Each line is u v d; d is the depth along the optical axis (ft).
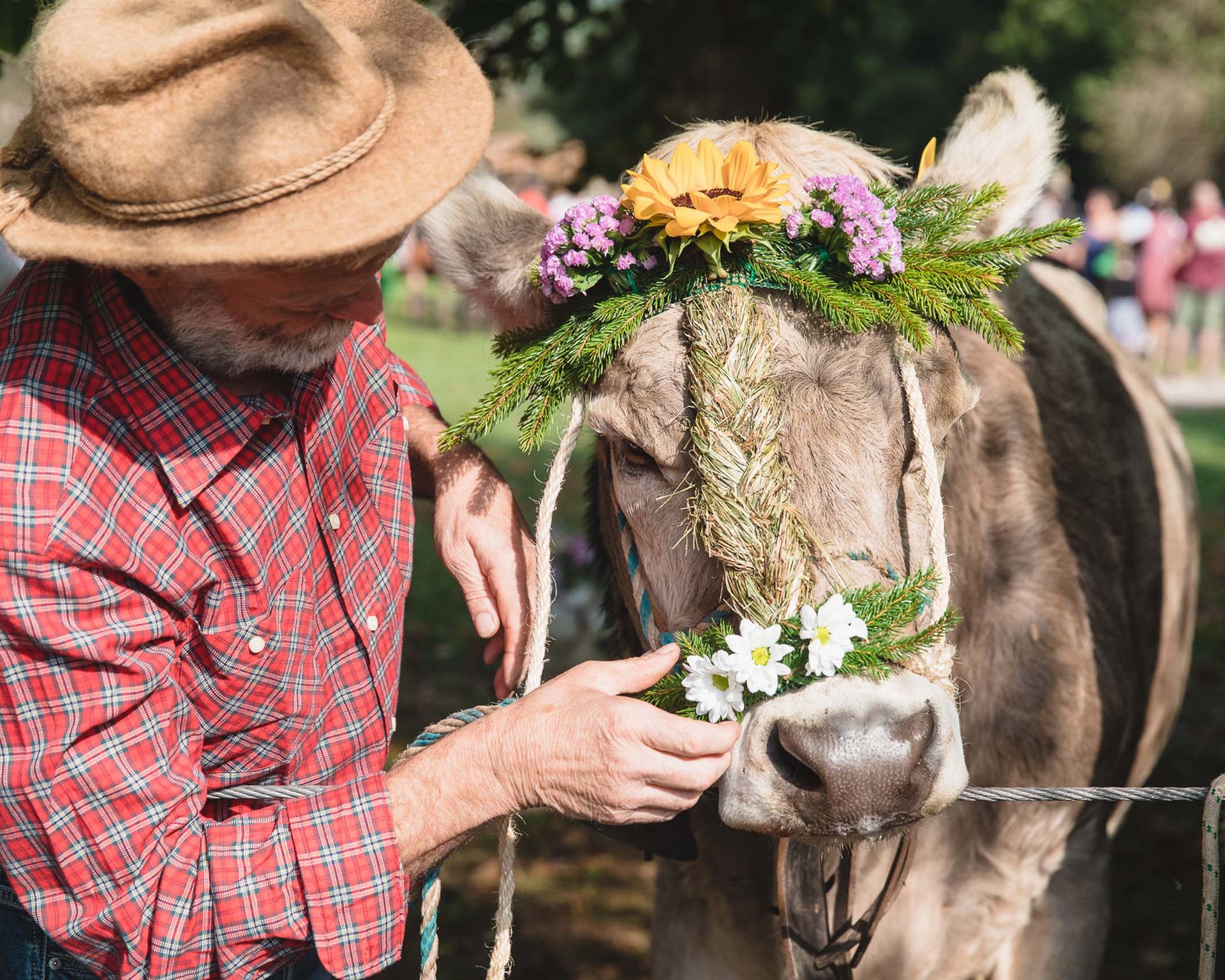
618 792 5.67
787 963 8.15
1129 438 11.60
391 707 7.18
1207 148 95.61
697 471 6.57
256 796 6.51
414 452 8.13
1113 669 10.05
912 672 6.33
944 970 9.29
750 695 6.20
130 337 5.73
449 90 5.69
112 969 5.91
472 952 13.73
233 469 6.01
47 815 5.46
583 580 19.24
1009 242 7.09
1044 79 97.50
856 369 6.63
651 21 18.11
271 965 5.93
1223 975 12.67
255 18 5.01
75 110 5.09
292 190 5.17
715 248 6.54
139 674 5.62
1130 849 15.52
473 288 7.93
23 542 5.39
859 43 22.91
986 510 9.49
